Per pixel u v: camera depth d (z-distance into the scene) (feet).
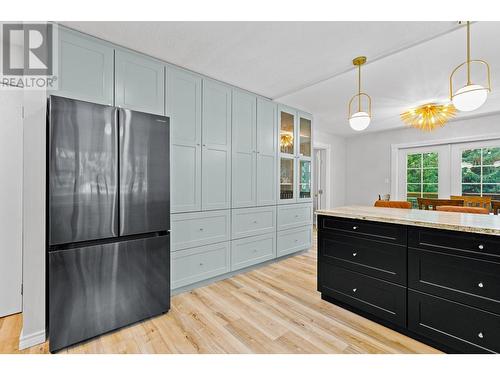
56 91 6.08
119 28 6.33
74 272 5.49
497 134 13.82
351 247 7.11
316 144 18.45
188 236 8.45
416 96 11.22
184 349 5.52
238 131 10.05
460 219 5.94
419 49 7.28
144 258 6.52
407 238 5.98
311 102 11.94
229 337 5.96
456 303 5.22
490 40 6.77
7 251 6.84
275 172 11.57
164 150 6.87
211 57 7.73
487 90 6.74
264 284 9.14
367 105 12.36
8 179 6.86
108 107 5.91
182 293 8.36
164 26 6.25
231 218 9.76
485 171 14.35
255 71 8.71
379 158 18.89
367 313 6.80
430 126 11.85
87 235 5.60
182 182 8.30
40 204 5.64
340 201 20.49
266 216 11.11
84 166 5.56
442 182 15.94
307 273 10.28
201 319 6.75
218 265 9.32
